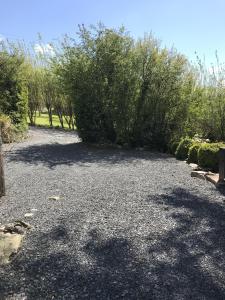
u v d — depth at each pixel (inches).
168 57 534.3
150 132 534.9
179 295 135.5
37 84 1052.5
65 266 157.0
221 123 465.1
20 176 332.2
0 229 192.1
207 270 152.9
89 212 221.6
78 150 507.2
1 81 618.5
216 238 183.9
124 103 537.3
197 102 522.3
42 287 142.2
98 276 148.7
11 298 135.6
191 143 432.5
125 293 136.8
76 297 135.0
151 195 259.0
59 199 251.8
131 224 201.8
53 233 190.5
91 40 540.1
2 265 159.3
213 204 238.8
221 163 286.4
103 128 555.2
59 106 1023.0
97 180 310.8
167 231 192.1
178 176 324.5
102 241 180.2
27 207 235.1
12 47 729.0
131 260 161.3
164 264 157.9
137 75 533.0
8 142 582.2
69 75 542.3
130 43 544.1
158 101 529.3
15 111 642.2
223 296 135.1
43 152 483.2
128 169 365.1
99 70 537.0
